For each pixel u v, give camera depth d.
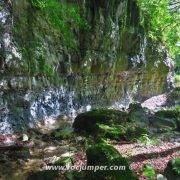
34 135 15.30
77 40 21.27
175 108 29.11
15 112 16.41
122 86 27.41
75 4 20.84
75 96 21.69
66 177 10.07
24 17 17.33
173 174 10.09
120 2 24.12
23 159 11.95
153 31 31.67
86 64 22.03
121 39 25.47
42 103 18.53
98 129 15.23
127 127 16.19
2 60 15.50
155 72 32.06
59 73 20.09
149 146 13.85
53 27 19.36
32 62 17.55
